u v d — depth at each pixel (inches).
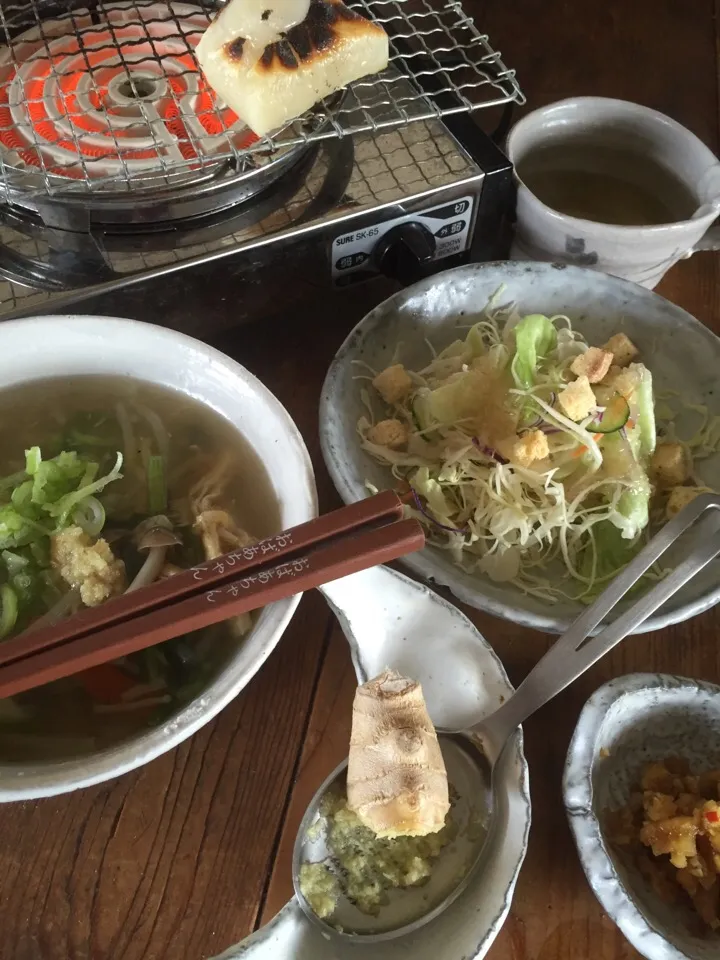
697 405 12.4
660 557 11.2
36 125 11.8
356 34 11.6
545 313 13.2
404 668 10.6
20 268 11.5
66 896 9.4
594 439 11.9
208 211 11.8
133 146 11.6
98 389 11.0
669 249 13.0
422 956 8.9
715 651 11.3
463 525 12.1
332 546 8.8
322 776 10.2
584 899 9.7
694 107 17.0
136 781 10.1
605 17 18.3
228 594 8.5
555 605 10.9
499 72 14.0
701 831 9.4
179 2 13.6
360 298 14.2
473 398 12.4
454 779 10.0
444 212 12.8
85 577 9.7
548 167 14.7
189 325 12.7
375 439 12.2
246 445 10.6
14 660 8.3
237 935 9.3
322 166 12.6
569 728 10.7
